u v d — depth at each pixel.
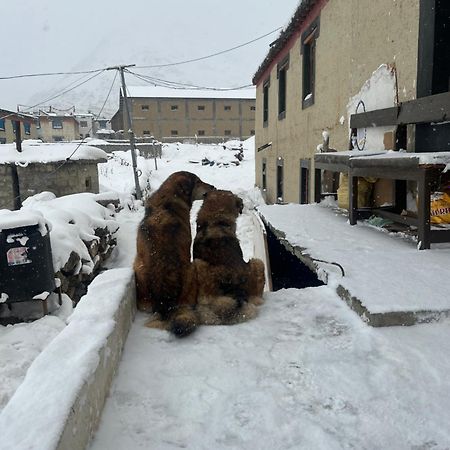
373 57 7.46
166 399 2.44
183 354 2.93
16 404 1.89
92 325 2.68
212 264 3.71
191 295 3.60
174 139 63.78
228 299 3.47
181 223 3.88
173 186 4.11
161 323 3.38
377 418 2.22
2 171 15.80
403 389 2.43
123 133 70.25
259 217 7.79
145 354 2.96
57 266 8.12
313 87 11.51
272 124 17.83
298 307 3.58
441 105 5.23
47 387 2.00
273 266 7.18
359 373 2.59
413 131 6.07
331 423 2.19
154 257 3.65
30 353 6.25
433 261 4.24
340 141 9.17
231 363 2.79
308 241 5.21
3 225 7.13
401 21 6.50
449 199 5.01
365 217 6.48
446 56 5.70
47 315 7.51
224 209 4.05
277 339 3.07
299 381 2.55
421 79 5.92
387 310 3.10
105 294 3.16
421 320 3.11
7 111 31.95
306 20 11.76
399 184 6.51
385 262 4.23
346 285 3.58
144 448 2.07
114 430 2.20
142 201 20.61
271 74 17.86
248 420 2.24
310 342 2.99
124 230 13.48
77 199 11.90
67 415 1.82
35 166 15.81
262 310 3.57
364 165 5.68
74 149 16.98
